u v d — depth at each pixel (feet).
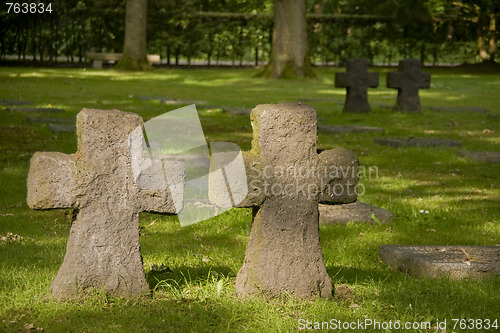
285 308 14.34
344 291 15.60
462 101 66.39
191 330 13.12
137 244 14.61
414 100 55.31
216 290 15.03
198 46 112.88
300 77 88.53
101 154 14.17
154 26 109.50
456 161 34.06
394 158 34.91
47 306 13.82
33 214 22.04
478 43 116.78
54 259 17.08
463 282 16.01
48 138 36.06
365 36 115.75
